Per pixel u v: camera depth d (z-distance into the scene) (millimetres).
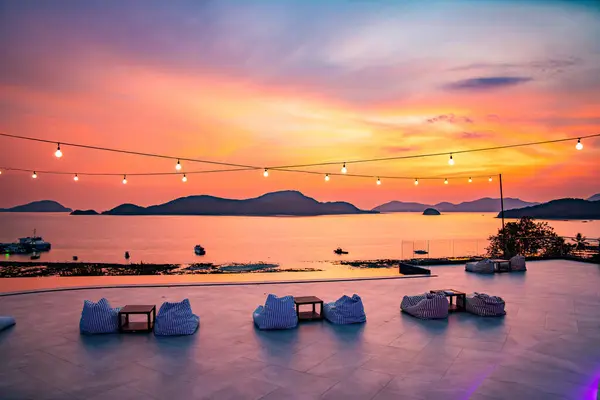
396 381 6391
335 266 97375
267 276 16875
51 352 7668
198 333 8836
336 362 7188
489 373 6719
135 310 8953
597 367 6988
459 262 20453
